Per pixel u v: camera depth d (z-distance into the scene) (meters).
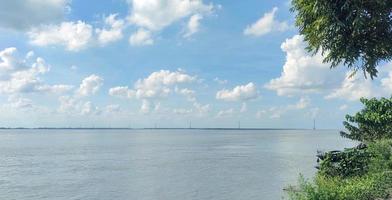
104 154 98.62
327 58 10.12
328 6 9.05
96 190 43.56
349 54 9.62
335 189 12.04
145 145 146.25
